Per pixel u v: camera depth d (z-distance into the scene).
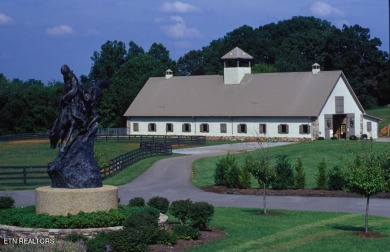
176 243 23.59
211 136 90.62
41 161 64.25
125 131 105.00
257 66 123.56
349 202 35.06
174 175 48.66
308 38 135.00
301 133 82.69
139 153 58.81
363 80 126.88
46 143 88.12
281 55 136.00
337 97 85.38
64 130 27.11
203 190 41.34
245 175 40.97
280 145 69.69
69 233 23.28
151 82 101.81
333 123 86.56
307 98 84.12
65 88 27.12
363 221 28.41
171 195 38.94
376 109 124.75
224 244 23.30
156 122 95.56
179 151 71.56
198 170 50.94
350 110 87.12
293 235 25.00
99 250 20.42
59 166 26.08
